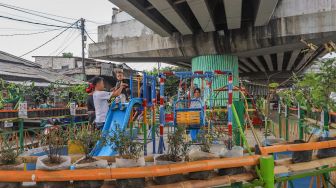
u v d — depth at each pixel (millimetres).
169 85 15695
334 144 3998
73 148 3898
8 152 3230
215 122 9727
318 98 5449
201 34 16234
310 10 13680
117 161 3094
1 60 20125
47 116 10719
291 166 3686
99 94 7074
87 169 2906
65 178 2773
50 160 2996
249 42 15203
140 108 7898
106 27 18938
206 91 11367
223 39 15789
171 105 11367
